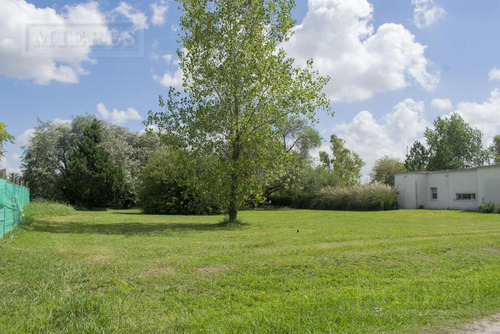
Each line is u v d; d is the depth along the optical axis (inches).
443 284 254.1
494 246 394.3
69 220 799.7
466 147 2237.9
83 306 189.5
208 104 666.8
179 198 1163.9
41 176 1603.1
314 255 343.9
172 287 244.2
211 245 421.7
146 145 1915.6
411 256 341.7
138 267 294.4
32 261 308.0
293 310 196.4
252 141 687.7
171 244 433.1
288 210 1478.8
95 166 1471.5
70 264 301.1
